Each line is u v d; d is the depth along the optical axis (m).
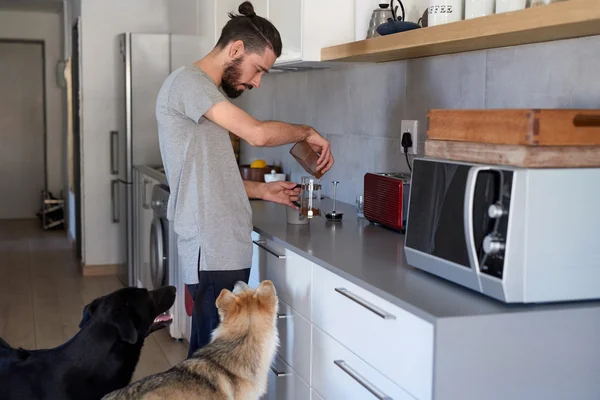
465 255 1.69
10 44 8.81
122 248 5.59
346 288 2.00
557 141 1.57
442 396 1.56
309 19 2.98
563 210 1.58
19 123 8.95
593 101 1.94
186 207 2.37
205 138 2.36
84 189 5.84
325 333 2.17
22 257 6.57
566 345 1.62
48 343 4.09
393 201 2.57
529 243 1.57
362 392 1.94
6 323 4.48
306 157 2.76
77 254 6.53
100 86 5.80
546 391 1.62
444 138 1.84
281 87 4.14
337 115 3.45
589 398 1.65
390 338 1.77
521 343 1.59
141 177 4.69
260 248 2.74
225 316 2.16
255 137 2.35
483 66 2.39
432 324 1.56
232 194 2.39
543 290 1.59
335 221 2.88
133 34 5.19
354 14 3.02
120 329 2.30
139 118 5.25
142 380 2.02
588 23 1.68
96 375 2.30
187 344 3.92
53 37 8.81
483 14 2.13
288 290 2.46
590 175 1.60
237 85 2.49
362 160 3.23
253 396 2.12
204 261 2.36
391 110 2.97
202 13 4.71
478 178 1.65
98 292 5.31
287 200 2.74
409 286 1.81
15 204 9.02
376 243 2.42
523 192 1.55
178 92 2.33
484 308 1.61
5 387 2.22
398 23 2.51
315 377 2.26
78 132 6.18
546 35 1.95
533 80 2.16
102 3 5.73
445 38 2.15
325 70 3.56
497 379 1.58
